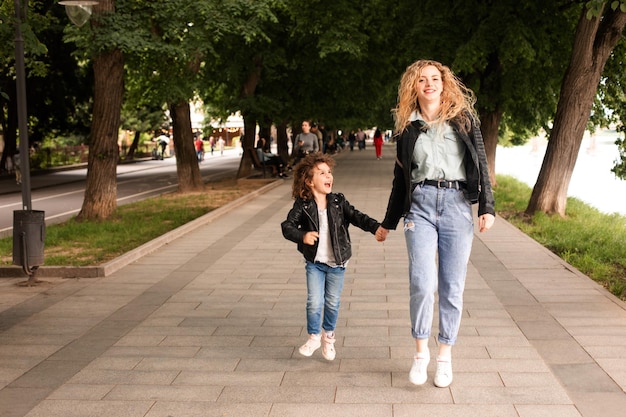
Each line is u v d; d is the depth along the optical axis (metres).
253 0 15.41
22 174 8.91
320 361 5.40
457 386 4.79
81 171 38.31
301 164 5.15
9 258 10.34
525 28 16.78
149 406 4.56
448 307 4.74
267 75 26.08
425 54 18.56
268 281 8.41
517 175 33.47
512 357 5.38
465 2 18.02
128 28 13.36
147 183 29.14
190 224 12.95
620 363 5.20
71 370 5.31
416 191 4.68
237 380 5.02
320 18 22.83
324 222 5.17
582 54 14.26
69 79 34.88
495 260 9.55
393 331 6.18
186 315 6.88
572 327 6.19
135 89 22.44
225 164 45.91
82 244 11.47
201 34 14.44
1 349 5.86
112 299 7.61
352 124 46.41
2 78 31.05
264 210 16.11
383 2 22.64
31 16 14.98
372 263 9.50
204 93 28.02
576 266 9.30
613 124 19.75
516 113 22.72
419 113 4.70
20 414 4.47
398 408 4.43
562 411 4.34
